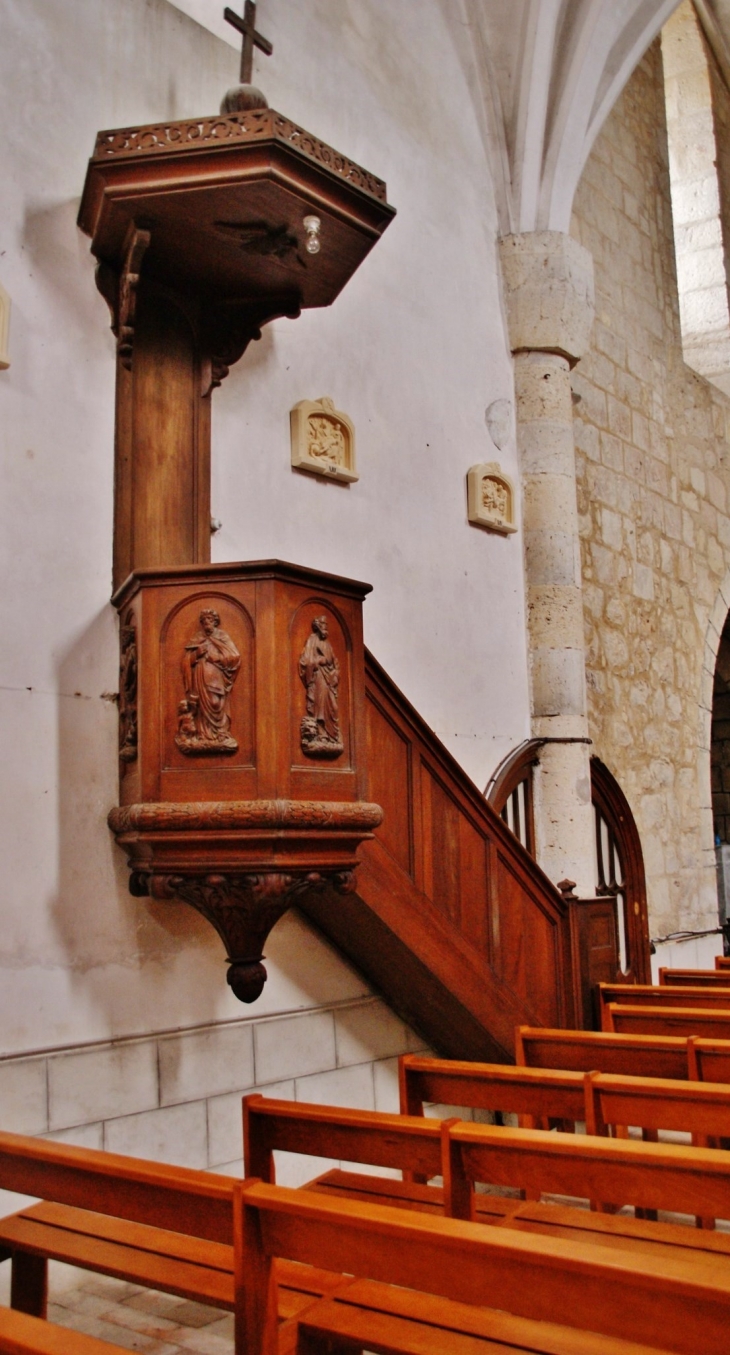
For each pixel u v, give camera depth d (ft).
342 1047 16.99
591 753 26.07
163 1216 8.14
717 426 35.19
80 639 14.11
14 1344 6.36
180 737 12.68
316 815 12.37
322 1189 11.21
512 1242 6.48
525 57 23.24
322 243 14.32
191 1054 14.66
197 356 15.79
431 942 16.06
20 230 14.19
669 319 32.99
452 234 22.49
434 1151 9.13
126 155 12.94
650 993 18.29
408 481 20.34
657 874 28.48
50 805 13.51
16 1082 12.67
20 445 13.80
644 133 33.12
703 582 32.91
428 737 16.39
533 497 23.48
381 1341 7.39
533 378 23.79
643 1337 6.07
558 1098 11.25
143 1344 10.80
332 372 18.98
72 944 13.50
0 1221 10.13
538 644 23.04
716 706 42.63
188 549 15.26
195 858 12.46
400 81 21.71
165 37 16.67
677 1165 7.89
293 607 12.88
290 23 19.20
